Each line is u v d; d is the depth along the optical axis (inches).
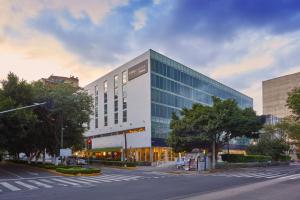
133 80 2588.6
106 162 2297.0
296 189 724.0
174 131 1697.8
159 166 1982.0
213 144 1656.0
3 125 1293.1
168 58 2586.1
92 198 619.8
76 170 1289.4
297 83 5664.4
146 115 2389.3
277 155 2458.2
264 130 2544.3
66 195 673.6
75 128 1978.3
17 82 1583.4
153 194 665.0
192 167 1609.3
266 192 668.1
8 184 933.2
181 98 2682.1
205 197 597.9
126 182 973.2
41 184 930.1
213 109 1614.2
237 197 591.8
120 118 2753.4
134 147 2519.7
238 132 1632.6
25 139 1854.1
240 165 1777.8
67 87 1834.4
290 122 2484.0
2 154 3243.1
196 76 2913.4
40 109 1721.2
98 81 3184.1
